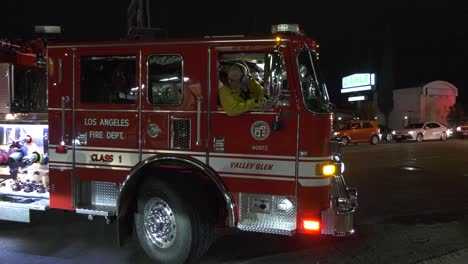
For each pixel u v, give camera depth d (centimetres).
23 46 707
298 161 496
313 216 498
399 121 4569
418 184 1164
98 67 570
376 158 1853
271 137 503
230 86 516
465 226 736
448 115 4303
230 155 518
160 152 544
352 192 560
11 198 659
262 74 518
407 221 768
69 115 584
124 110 558
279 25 506
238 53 513
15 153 647
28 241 650
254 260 573
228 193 519
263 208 512
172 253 531
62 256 588
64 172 590
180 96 536
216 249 613
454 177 1290
